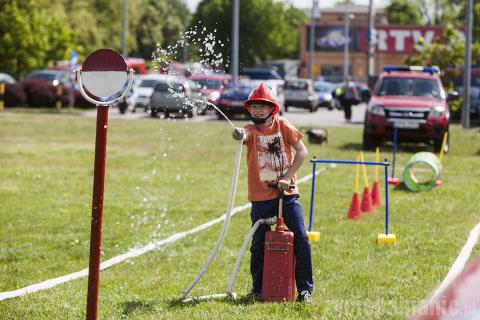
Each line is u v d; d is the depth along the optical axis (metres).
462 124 67.25
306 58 188.00
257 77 124.38
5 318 13.53
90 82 11.05
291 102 92.81
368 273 16.62
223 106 69.75
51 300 14.63
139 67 114.25
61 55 95.81
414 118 43.81
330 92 100.69
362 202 24.42
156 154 41.47
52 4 115.69
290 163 14.05
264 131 14.04
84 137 50.59
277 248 13.83
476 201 26.62
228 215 14.36
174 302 14.23
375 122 44.16
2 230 21.61
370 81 76.94
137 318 13.19
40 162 37.31
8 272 17.22
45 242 20.20
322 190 28.75
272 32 192.25
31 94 81.56
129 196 27.62
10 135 50.94
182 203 26.25
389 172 34.25
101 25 129.25
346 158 39.56
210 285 15.71
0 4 91.38
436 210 24.67
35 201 26.30
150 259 18.27
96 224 11.23
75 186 29.88
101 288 15.62
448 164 38.19
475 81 86.19
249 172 14.15
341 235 20.69
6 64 91.38
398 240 20.03
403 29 178.62
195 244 19.86
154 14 134.00
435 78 46.84
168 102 69.62
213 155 41.34
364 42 183.75
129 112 80.06
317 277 16.33
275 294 13.90
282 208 14.02
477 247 19.30
